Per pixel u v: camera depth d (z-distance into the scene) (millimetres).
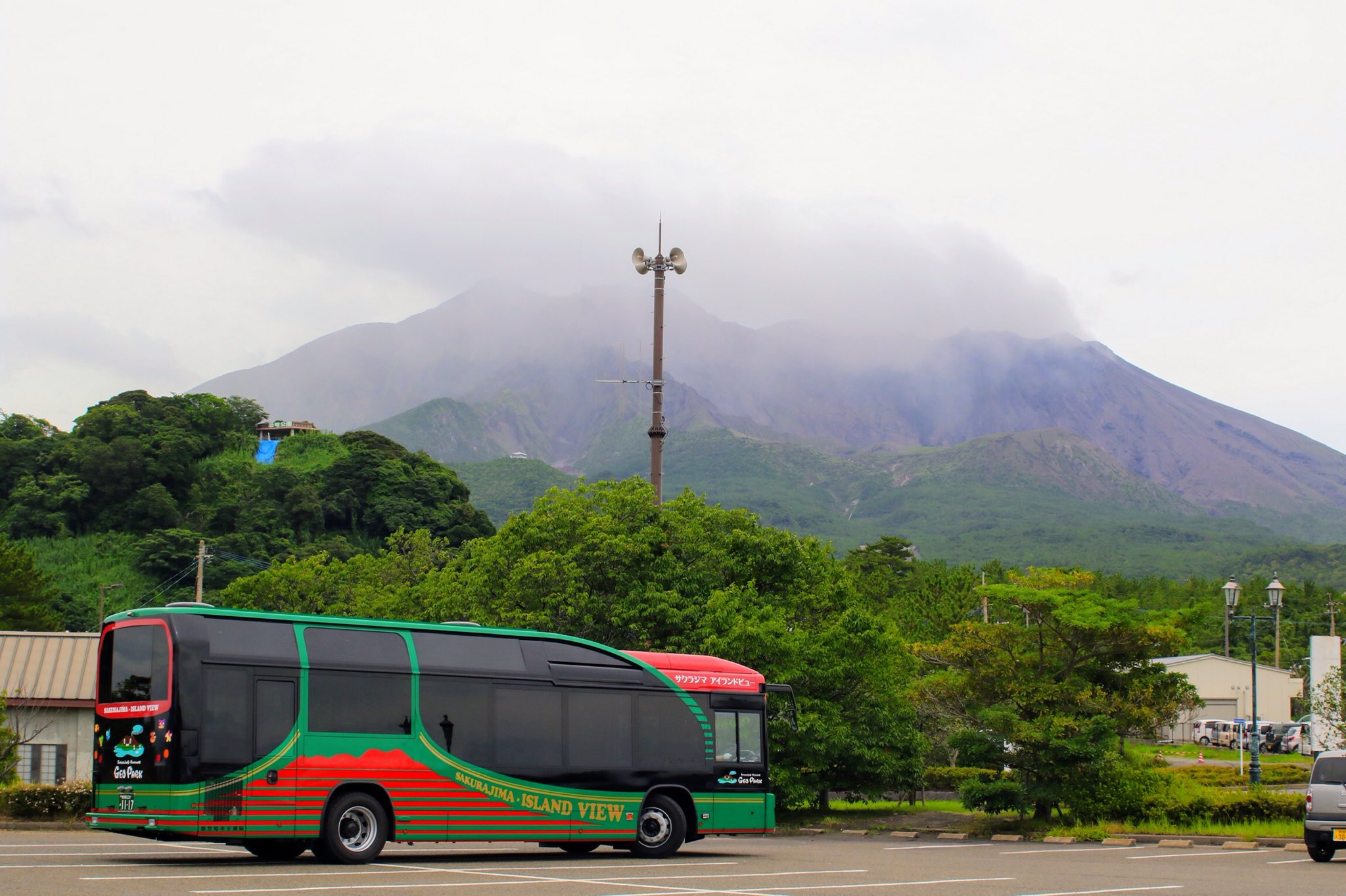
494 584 35031
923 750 35781
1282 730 74188
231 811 18359
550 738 21438
